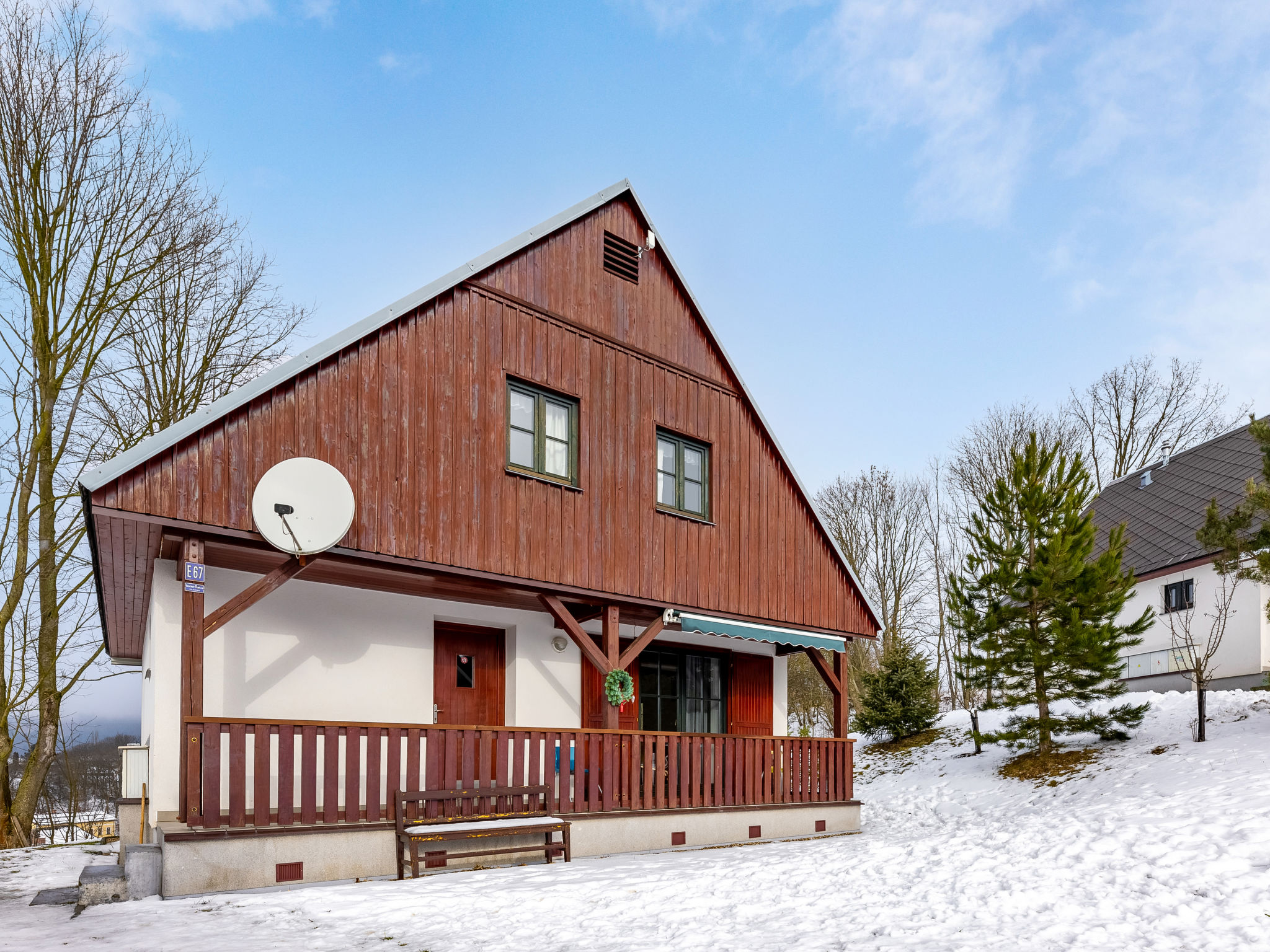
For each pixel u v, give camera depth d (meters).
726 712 17.58
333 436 10.75
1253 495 15.05
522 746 11.69
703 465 15.49
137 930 7.34
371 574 11.63
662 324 15.18
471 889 8.79
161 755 10.52
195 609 9.43
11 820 18.31
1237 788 11.45
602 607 13.66
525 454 12.92
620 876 9.43
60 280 19.58
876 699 28.30
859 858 9.63
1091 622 19.31
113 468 9.01
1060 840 9.08
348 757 10.05
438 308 12.06
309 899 8.41
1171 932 6.18
